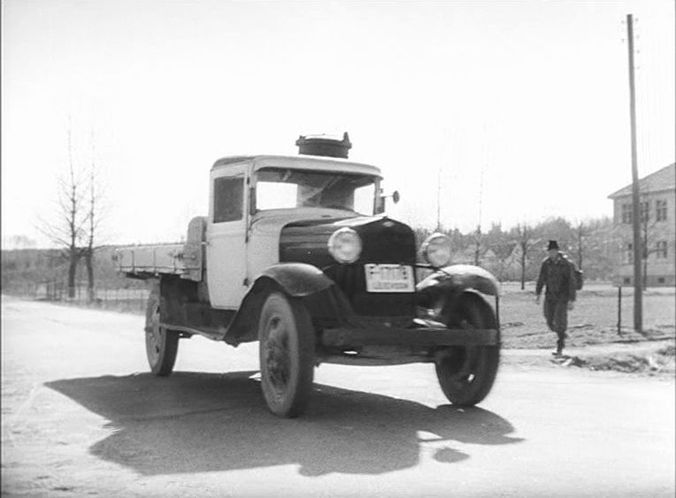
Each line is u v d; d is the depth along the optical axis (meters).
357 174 6.79
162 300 7.78
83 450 4.43
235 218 6.92
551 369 6.98
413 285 6.12
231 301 6.92
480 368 5.98
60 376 6.86
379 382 6.77
